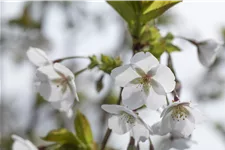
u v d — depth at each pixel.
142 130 0.50
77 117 0.53
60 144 0.53
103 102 0.72
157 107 0.50
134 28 0.52
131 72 0.50
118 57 0.53
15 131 0.88
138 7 0.52
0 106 0.92
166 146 0.53
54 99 0.53
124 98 0.50
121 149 0.56
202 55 0.57
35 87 0.53
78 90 0.85
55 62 0.53
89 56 0.53
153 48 0.52
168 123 0.51
